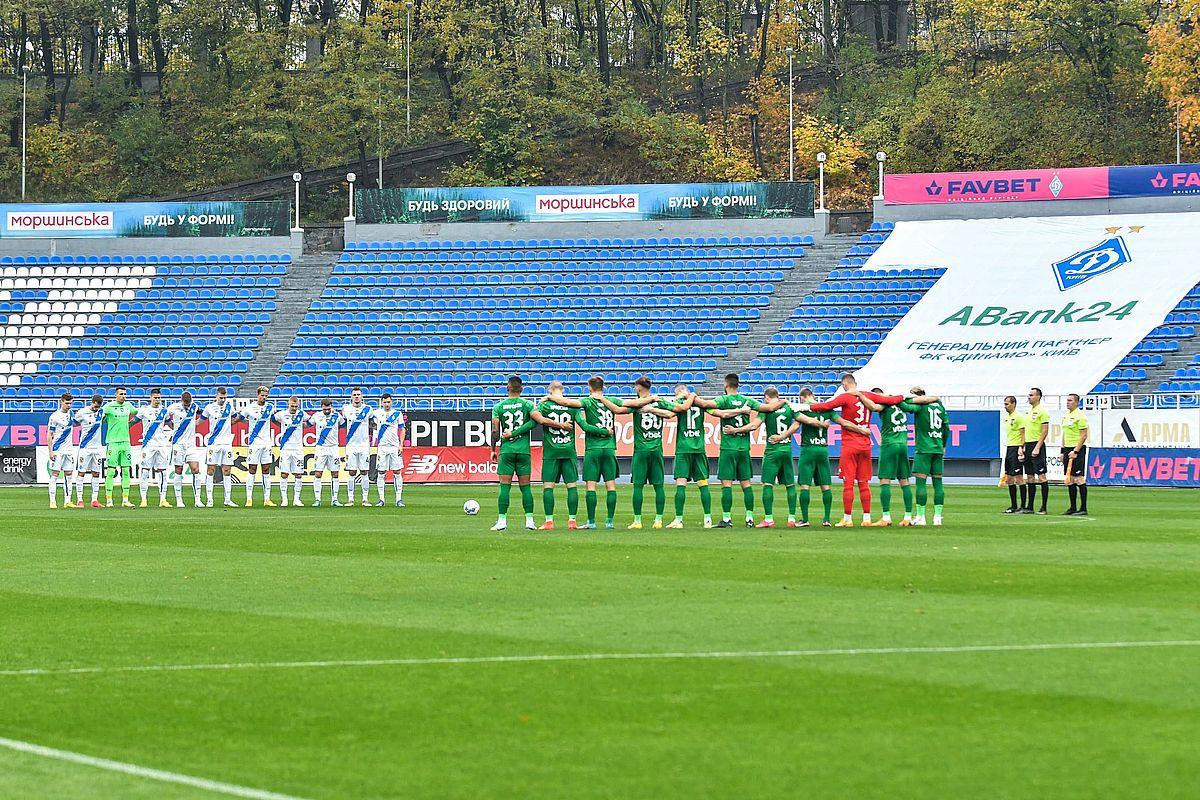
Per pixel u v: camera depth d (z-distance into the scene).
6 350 74.56
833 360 70.69
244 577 24.36
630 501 46.66
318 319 75.94
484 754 12.28
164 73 115.00
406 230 80.75
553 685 14.95
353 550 29.03
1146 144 96.69
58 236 79.62
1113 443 56.62
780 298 75.00
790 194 79.25
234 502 48.75
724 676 15.30
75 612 20.36
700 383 71.25
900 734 12.80
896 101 104.56
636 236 80.25
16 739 12.91
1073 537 31.09
